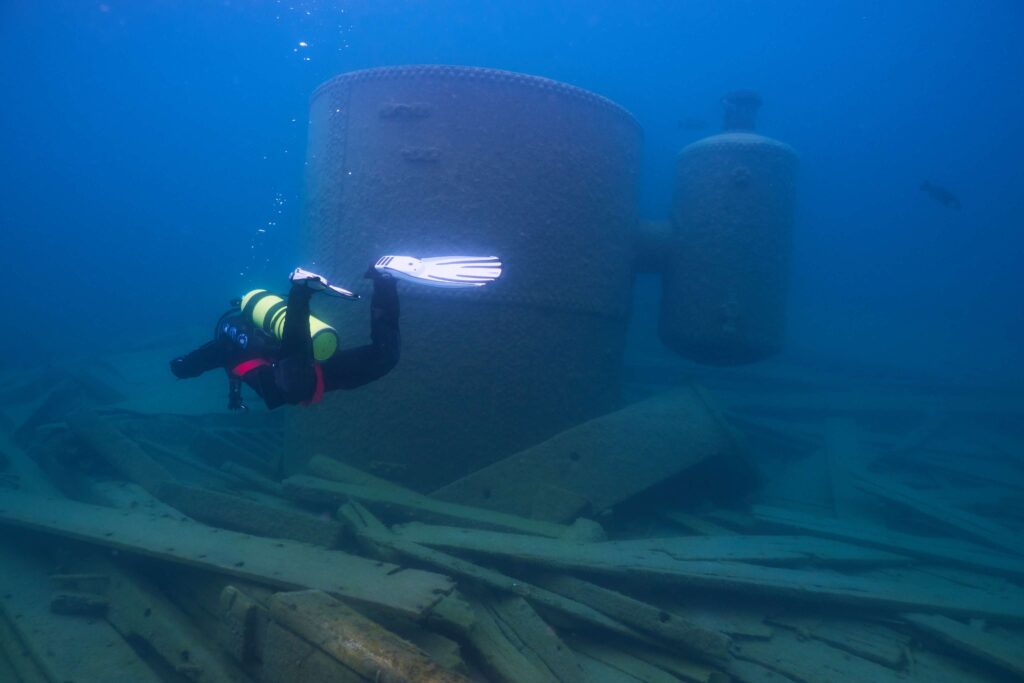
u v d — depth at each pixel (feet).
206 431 30.68
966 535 24.91
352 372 10.18
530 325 23.77
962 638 16.08
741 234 27.12
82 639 14.62
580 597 16.57
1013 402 41.70
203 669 13.26
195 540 16.74
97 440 25.27
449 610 13.67
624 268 27.17
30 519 18.03
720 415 24.97
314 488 21.61
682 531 25.40
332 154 24.67
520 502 22.24
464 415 23.48
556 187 23.94
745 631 16.79
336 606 11.87
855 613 18.21
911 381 46.88
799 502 28.89
